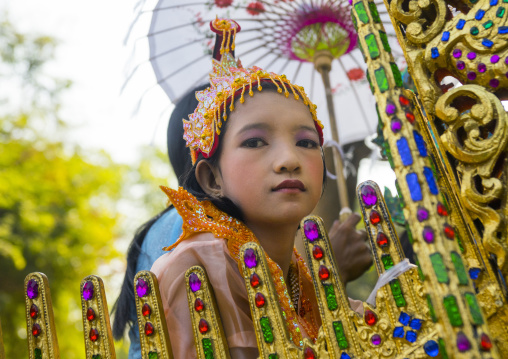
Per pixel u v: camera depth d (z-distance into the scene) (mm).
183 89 2096
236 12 2084
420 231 776
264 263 898
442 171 942
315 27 2035
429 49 954
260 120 1206
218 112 1260
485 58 918
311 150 1232
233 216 1241
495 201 887
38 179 7605
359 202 926
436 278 753
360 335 853
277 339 878
